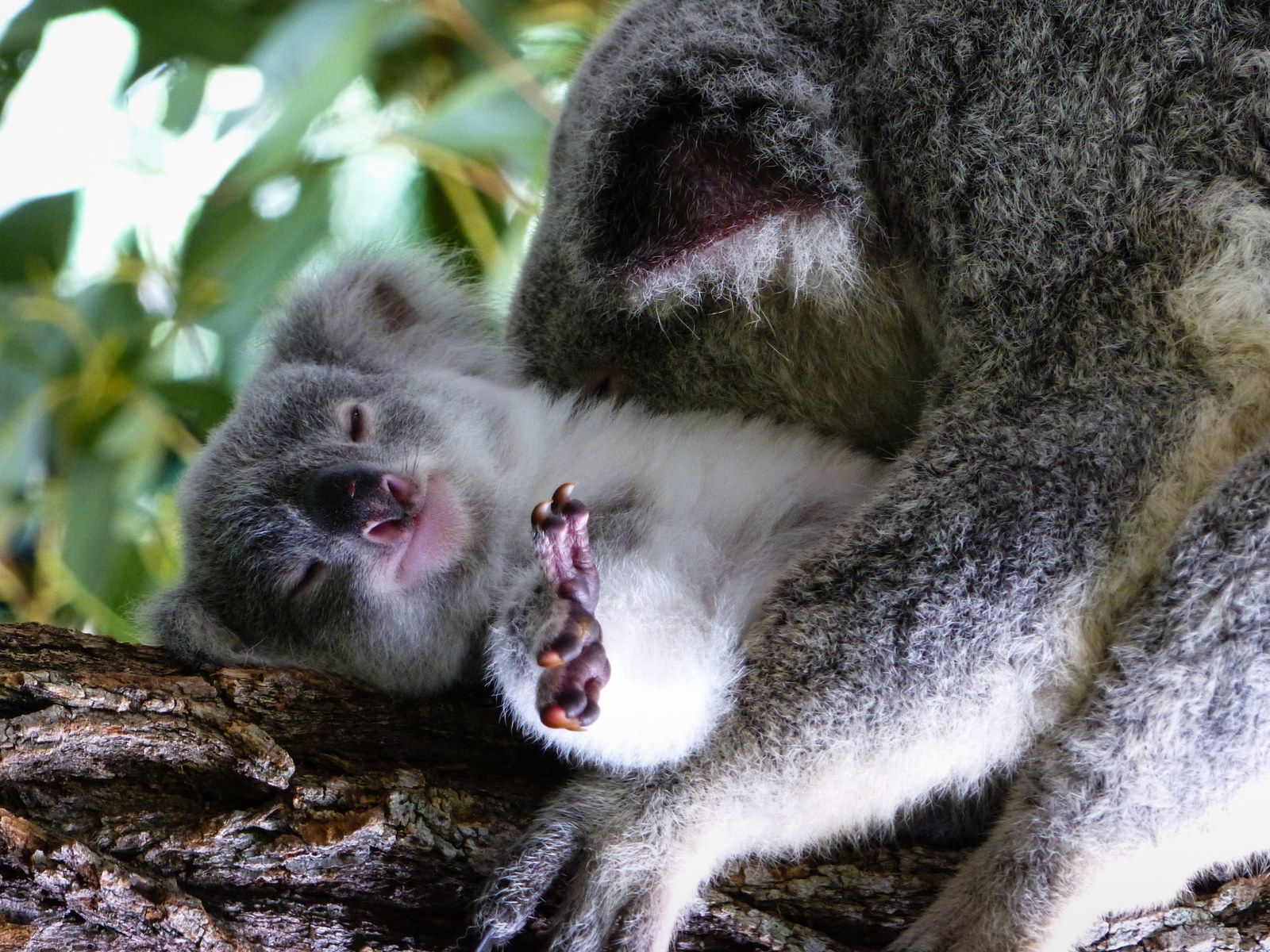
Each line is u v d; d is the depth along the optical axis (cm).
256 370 523
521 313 514
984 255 379
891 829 370
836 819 361
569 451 467
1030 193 377
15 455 588
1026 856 343
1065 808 342
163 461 631
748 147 407
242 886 328
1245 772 334
